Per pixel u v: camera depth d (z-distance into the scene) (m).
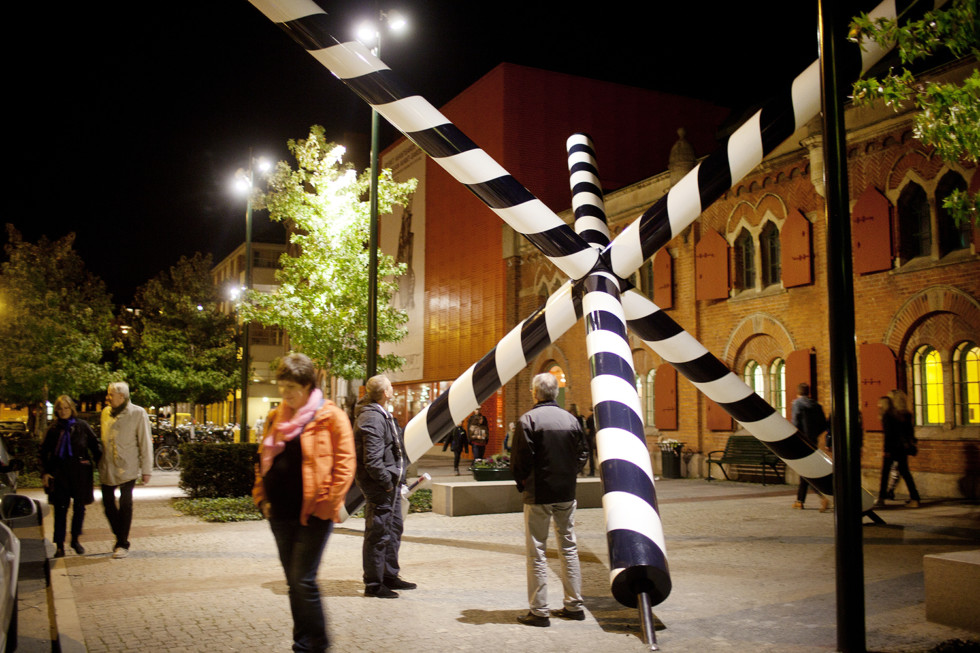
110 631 5.32
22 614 6.05
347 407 10.11
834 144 4.96
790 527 10.17
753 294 18.11
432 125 6.35
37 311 25.88
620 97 29.91
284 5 5.88
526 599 6.29
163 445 24.06
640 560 4.76
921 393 14.34
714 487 16.52
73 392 26.66
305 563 4.23
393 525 6.70
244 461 13.73
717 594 6.39
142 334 36.56
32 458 19.48
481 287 29.75
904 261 14.59
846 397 4.78
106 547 9.02
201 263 37.94
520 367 7.85
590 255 6.97
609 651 4.87
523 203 6.68
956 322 13.63
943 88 5.61
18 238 27.00
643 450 5.47
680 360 7.44
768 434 7.66
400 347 37.25
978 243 13.22
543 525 5.60
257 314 16.39
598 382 5.97
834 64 4.99
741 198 18.52
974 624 5.21
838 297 4.86
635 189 21.77
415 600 6.26
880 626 5.38
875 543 8.74
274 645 4.99
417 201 36.16
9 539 4.71
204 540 9.52
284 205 16.41
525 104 28.48
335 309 16.47
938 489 13.64
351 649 4.88
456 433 21.86
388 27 14.05
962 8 5.33
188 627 5.43
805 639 5.08
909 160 14.45
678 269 20.56
